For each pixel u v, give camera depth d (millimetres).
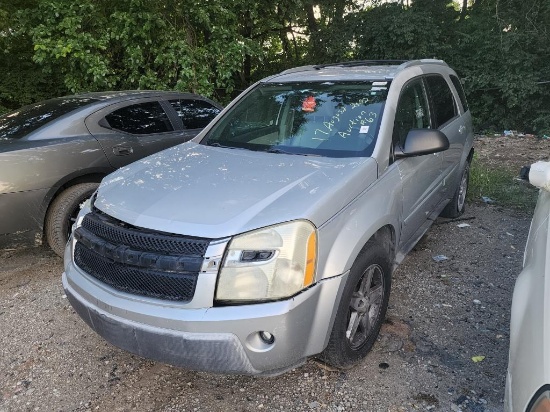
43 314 3711
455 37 12352
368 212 2795
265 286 2273
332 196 2586
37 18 8664
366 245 2842
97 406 2729
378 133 3217
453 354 3051
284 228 2340
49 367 3082
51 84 10703
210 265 2260
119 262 2461
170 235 2381
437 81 4598
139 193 2764
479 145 9875
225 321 2219
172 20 9328
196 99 5770
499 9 11648
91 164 4453
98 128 4660
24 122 4582
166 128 5262
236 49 9281
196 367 2346
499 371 2883
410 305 3629
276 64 14164
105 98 4961
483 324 3369
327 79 3840
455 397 2680
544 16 11062
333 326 2586
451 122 4695
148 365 3074
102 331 2551
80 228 2807
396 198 3148
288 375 2902
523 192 6320
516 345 1881
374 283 3039
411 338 3221
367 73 3803
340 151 3191
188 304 2273
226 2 9453
